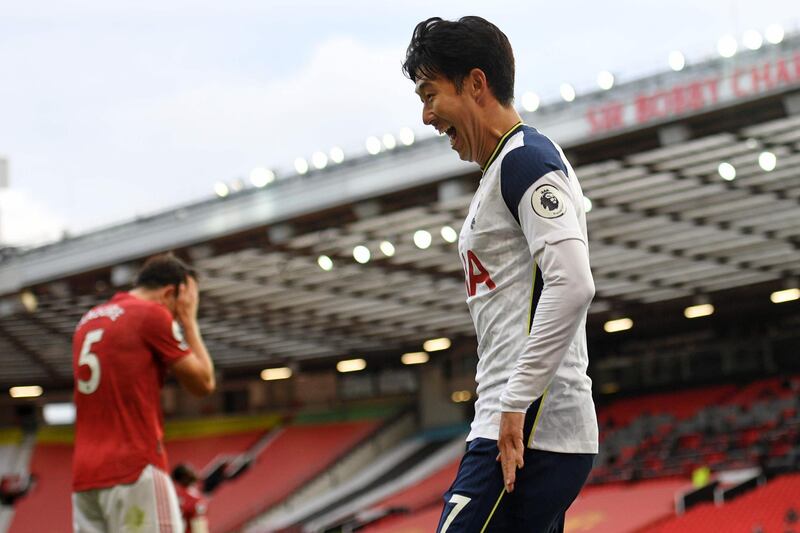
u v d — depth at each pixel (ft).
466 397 167.43
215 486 170.09
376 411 174.09
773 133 79.30
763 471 115.34
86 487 16.26
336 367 168.04
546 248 10.82
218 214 96.89
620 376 161.89
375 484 164.25
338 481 167.53
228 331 141.59
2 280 108.78
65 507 166.30
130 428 16.29
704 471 107.65
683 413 147.02
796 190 91.61
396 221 98.07
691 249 108.78
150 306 16.75
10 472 170.60
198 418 177.88
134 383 16.33
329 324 139.95
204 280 113.50
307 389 178.40
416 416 172.55
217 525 160.86
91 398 16.35
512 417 10.73
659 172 86.69
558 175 11.08
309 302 126.93
